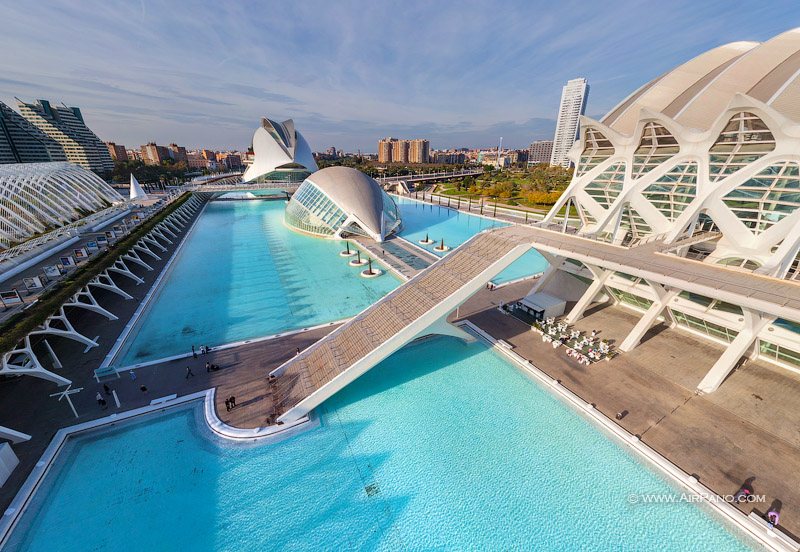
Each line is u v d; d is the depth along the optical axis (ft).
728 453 56.08
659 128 87.51
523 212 247.09
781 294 53.67
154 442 59.67
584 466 55.26
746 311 63.52
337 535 46.24
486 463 55.98
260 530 46.83
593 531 46.24
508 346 85.51
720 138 78.69
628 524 46.96
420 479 53.57
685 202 85.20
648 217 93.04
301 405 64.03
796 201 68.95
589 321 96.68
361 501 50.39
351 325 83.25
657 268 66.33
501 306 104.42
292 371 75.20
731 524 46.55
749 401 66.18
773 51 89.97
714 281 59.31
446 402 69.15
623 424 62.03
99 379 74.02
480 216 237.66
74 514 48.39
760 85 84.53
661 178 88.84
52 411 64.90
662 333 89.61
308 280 129.80
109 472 54.34
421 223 220.64
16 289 91.04
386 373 77.92
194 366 78.84
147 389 71.15
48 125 487.61
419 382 74.79
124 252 121.39
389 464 56.08
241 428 62.18
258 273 137.28
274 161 323.57
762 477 52.11
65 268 103.09
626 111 105.09
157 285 122.83
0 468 50.88
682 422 62.23
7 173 162.61
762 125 71.56
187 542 45.39
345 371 67.41
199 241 184.75
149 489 51.88
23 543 44.98
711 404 65.98
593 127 100.37
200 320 100.32
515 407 67.62
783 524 45.62
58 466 55.01
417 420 64.80
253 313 104.58
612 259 71.92
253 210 278.46
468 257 89.20
